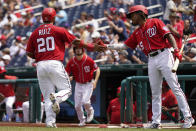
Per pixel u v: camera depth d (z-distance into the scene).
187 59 33.69
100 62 41.09
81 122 29.89
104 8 62.94
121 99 28.70
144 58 37.25
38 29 21.81
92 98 39.47
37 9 69.50
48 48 21.38
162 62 21.83
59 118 35.47
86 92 30.34
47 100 21.75
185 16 35.72
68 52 44.91
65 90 21.16
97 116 39.09
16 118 33.09
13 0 70.94
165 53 21.88
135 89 28.44
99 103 39.16
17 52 51.38
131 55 37.62
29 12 64.94
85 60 30.09
